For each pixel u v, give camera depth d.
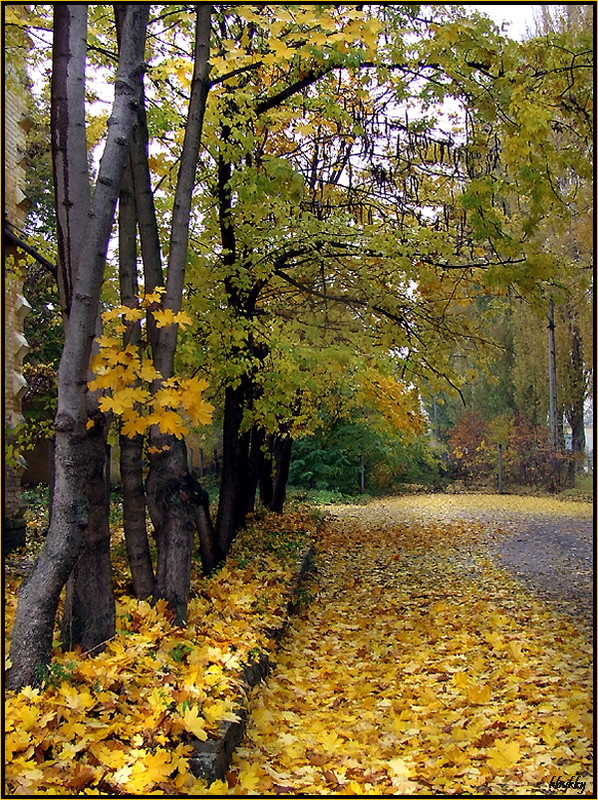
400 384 7.77
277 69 6.50
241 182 5.94
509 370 24.72
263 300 8.35
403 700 4.10
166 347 4.18
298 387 7.30
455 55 5.74
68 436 2.96
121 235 4.38
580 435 24.11
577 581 7.75
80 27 3.32
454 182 7.03
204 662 3.39
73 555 2.90
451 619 6.20
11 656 2.73
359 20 3.77
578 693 3.95
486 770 3.00
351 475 23.19
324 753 3.28
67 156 3.33
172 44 6.21
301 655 5.12
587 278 6.37
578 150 5.95
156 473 4.27
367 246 6.42
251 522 10.41
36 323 12.79
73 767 2.25
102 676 2.88
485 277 5.92
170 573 4.15
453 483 26.64
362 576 8.73
